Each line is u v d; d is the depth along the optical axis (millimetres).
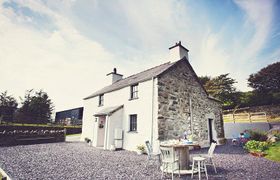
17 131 14609
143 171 6336
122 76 20281
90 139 15977
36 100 24562
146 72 15523
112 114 12680
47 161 7734
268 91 28906
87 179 5293
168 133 10852
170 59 14109
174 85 12297
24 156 8828
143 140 11055
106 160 8219
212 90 31391
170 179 5438
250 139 12961
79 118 25859
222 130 16422
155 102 10883
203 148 12766
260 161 7941
